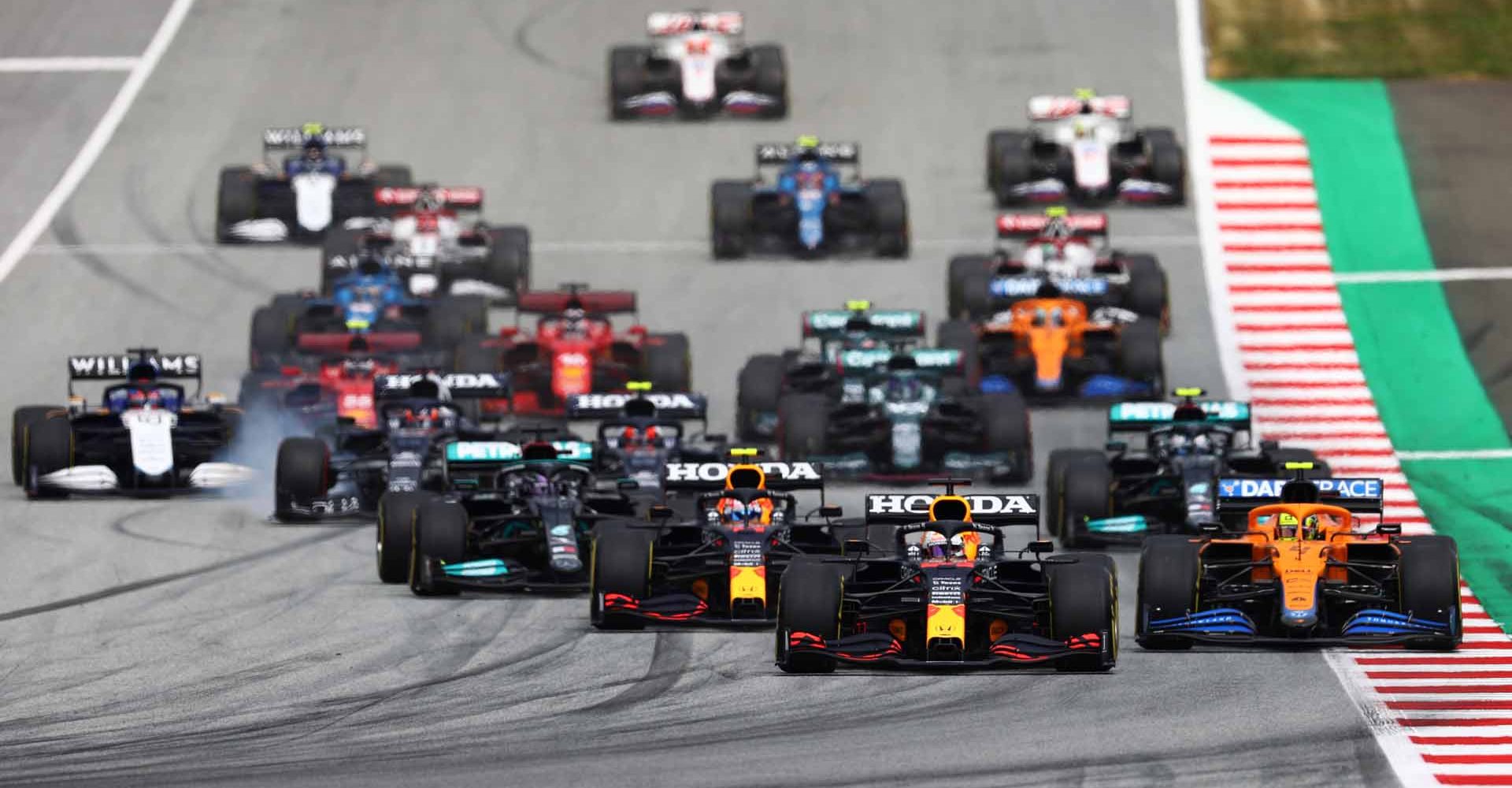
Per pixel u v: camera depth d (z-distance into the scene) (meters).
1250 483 97.75
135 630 96.62
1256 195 171.00
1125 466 112.56
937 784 76.25
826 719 83.25
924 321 135.38
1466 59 196.38
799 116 188.88
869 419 122.94
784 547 95.38
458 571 98.56
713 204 161.88
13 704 86.81
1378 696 86.00
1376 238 163.38
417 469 108.25
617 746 80.62
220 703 86.62
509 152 181.75
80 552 108.56
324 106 190.88
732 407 136.00
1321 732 81.69
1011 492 119.69
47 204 172.25
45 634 96.25
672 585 96.25
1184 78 192.75
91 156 181.25
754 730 82.25
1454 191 170.75
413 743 81.44
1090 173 170.25
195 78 196.38
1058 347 134.12
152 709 86.00
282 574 104.88
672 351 132.88
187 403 122.75
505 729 82.88
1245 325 150.38
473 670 90.25
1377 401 138.12
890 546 99.31
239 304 154.12
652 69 190.25
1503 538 114.81
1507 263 159.00
